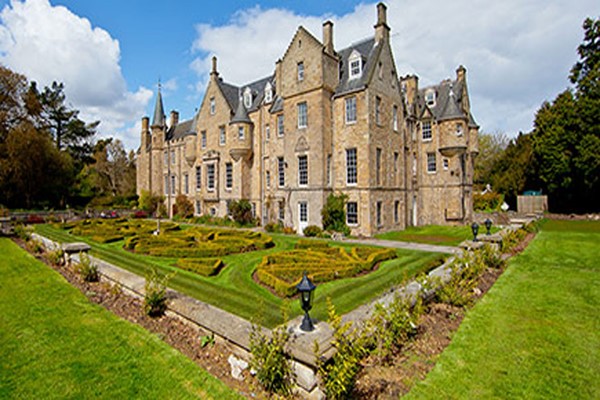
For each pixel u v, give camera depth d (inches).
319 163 891.4
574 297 316.2
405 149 1045.2
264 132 1155.3
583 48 1286.9
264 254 571.2
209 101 1348.4
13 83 1403.8
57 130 2025.1
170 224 1034.7
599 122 1133.1
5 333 237.1
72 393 169.0
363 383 175.5
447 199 1141.7
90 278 374.9
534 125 1493.6
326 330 180.7
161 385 176.7
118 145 2561.5
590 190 1244.5
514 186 1608.0
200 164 1409.9
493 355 207.9
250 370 183.6
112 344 220.4
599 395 167.3
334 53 936.3
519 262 462.3
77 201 1845.5
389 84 957.8
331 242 718.5
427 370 190.9
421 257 543.2
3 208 1325.0
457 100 1219.2
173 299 260.8
